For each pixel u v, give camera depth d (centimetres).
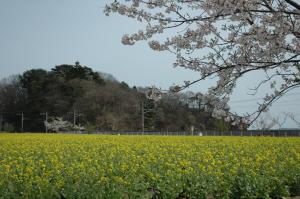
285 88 556
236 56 559
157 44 601
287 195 1123
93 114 8225
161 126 6931
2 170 1355
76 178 1166
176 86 590
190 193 1094
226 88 575
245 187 1059
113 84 9300
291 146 2405
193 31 580
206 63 571
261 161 1573
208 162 1564
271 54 538
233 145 2550
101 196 936
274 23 524
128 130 7481
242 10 514
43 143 2995
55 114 8450
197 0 561
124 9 598
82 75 9100
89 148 2475
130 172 1282
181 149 2306
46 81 8681
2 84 9281
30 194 962
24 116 8738
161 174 1246
